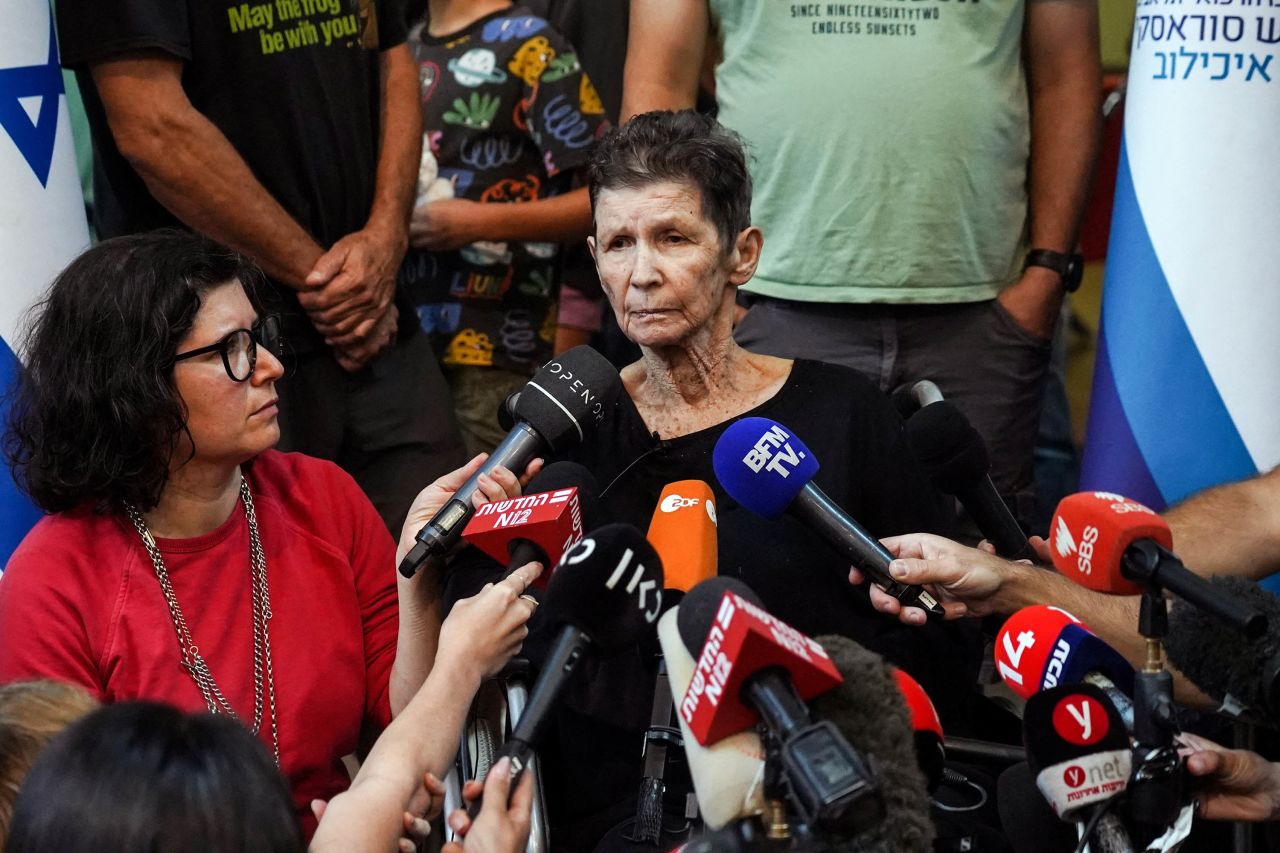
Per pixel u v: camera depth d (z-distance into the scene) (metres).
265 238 3.59
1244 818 2.12
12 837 1.50
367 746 2.80
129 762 1.49
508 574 2.23
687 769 2.44
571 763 2.53
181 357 2.42
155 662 2.45
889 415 2.72
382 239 3.80
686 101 4.02
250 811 1.50
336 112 3.73
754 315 3.98
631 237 2.59
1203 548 2.76
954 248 3.83
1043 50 3.98
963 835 2.37
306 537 2.66
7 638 2.42
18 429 2.53
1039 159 4.02
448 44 4.34
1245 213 3.26
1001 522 2.89
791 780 1.45
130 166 3.61
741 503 2.41
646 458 2.66
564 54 4.29
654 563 1.94
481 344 4.33
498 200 4.30
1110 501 1.91
